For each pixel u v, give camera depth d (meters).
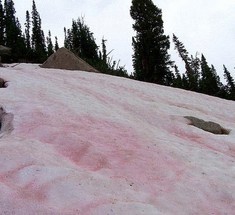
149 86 24.23
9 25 61.94
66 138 9.40
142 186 7.64
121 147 9.70
